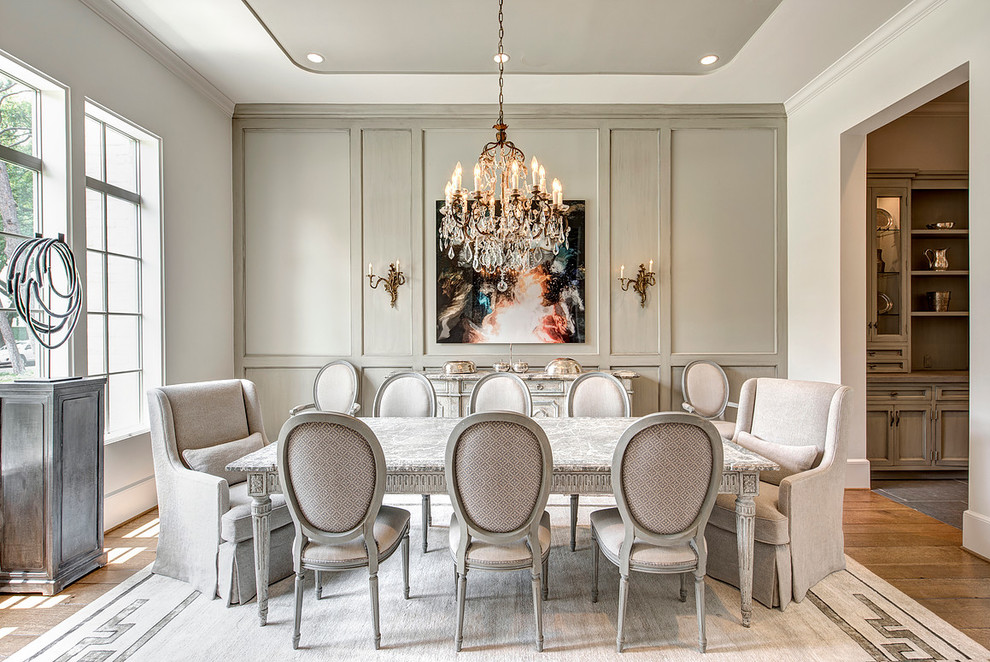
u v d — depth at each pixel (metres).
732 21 3.16
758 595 2.25
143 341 3.51
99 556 2.57
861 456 3.85
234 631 2.05
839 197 3.81
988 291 2.64
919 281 4.54
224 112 4.35
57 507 2.32
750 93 4.25
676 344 4.55
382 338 4.53
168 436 2.50
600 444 2.35
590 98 4.34
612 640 1.99
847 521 3.22
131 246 3.43
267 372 4.52
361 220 4.52
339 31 3.27
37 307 2.73
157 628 2.07
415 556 2.75
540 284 4.49
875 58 3.40
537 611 1.91
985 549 2.66
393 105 4.46
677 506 1.87
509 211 2.55
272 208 4.52
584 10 3.03
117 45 3.12
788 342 4.51
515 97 4.31
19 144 2.66
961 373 4.18
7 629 2.06
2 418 2.29
